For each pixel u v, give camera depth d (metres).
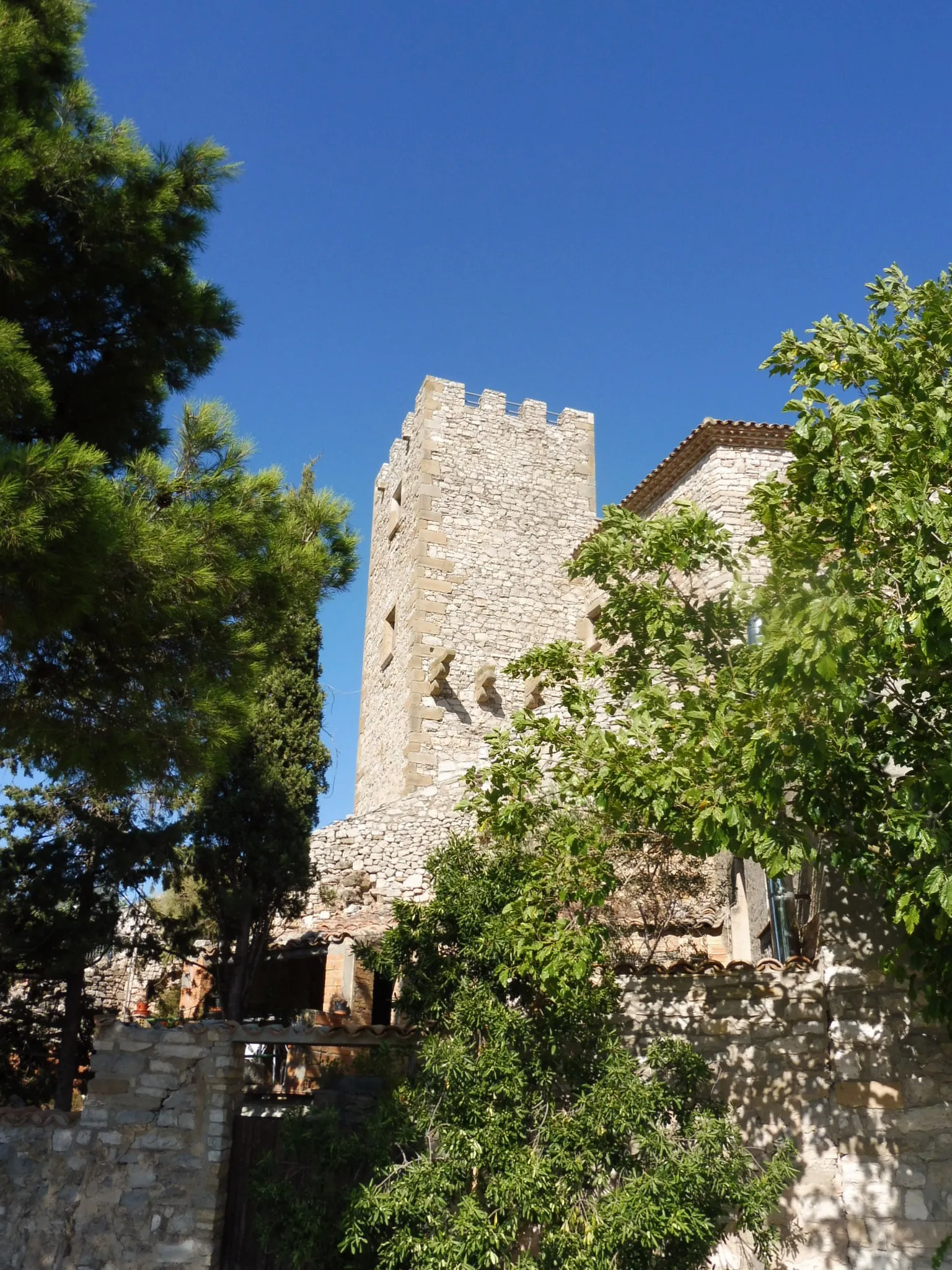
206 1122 8.86
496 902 8.00
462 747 21.61
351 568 9.40
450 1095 7.14
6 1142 9.02
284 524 8.65
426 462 23.64
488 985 7.63
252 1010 15.64
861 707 7.04
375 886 16.61
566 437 25.25
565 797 8.54
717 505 15.88
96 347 8.99
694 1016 8.59
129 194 8.30
